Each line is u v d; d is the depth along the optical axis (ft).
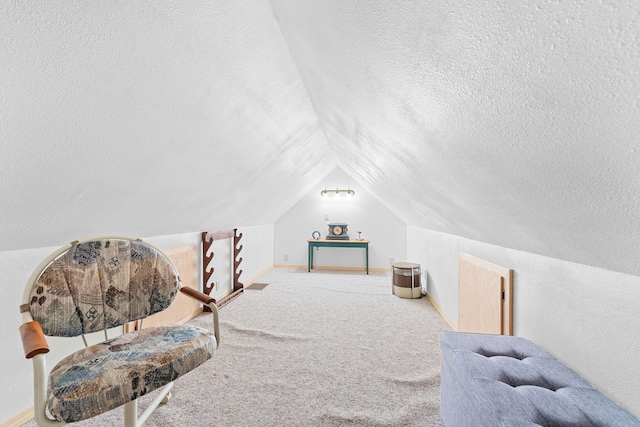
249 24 3.51
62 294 3.41
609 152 1.58
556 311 3.79
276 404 4.72
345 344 6.99
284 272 15.76
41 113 2.67
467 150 2.78
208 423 4.29
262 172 8.30
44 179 3.32
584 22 1.15
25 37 2.14
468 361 3.50
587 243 2.73
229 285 11.32
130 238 4.20
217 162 5.89
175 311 7.87
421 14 1.70
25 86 2.40
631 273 2.73
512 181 2.67
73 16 2.23
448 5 1.49
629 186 1.69
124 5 2.40
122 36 2.60
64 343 4.90
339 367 5.90
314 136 9.02
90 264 3.71
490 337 4.27
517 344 4.04
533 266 4.28
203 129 4.63
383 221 16.42
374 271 16.25
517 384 3.10
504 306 4.97
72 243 3.70
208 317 8.83
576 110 1.51
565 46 1.28
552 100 1.57
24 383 4.34
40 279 3.31
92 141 3.31
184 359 3.35
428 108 2.66
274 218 16.21
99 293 3.72
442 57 1.91
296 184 12.76
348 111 4.89
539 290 4.14
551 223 2.87
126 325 5.92
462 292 7.03
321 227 16.97
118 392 2.81
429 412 4.52
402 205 10.23
